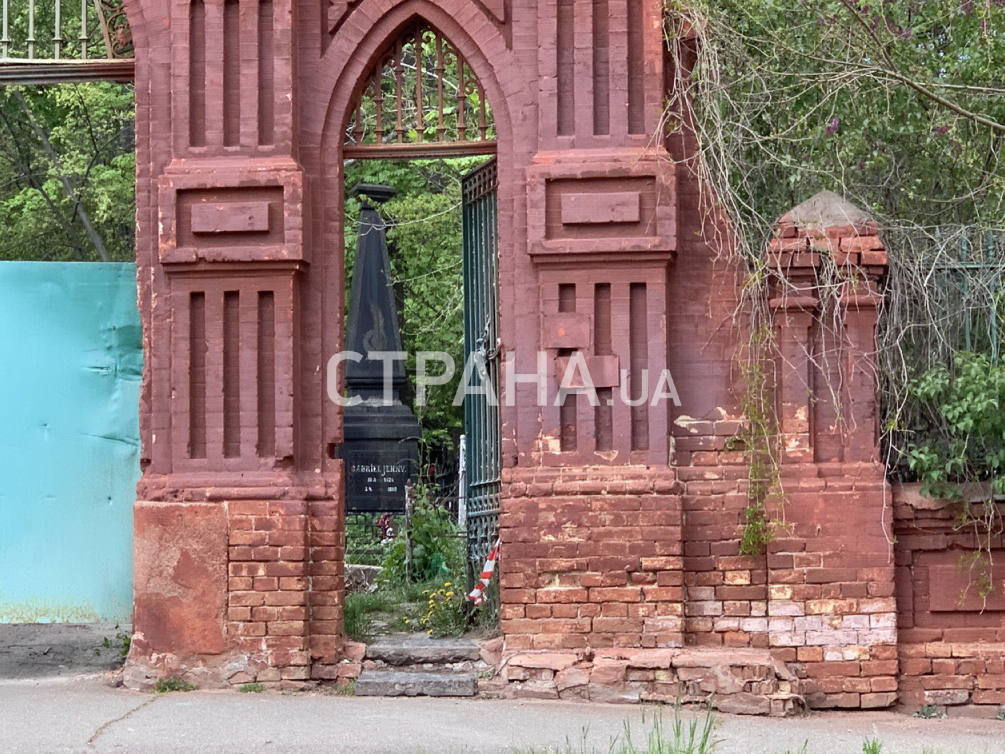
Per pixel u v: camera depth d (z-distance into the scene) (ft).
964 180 55.83
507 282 51.49
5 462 55.26
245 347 51.21
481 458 60.29
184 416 51.26
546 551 49.98
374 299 104.37
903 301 51.39
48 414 55.57
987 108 56.24
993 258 51.83
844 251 50.52
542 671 49.24
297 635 50.52
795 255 50.52
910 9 59.21
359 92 53.36
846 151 55.01
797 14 56.44
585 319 50.26
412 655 51.31
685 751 38.22
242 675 50.47
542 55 50.93
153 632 50.80
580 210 50.08
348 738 41.91
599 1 51.21
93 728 43.09
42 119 117.50
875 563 49.62
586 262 50.42
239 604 50.60
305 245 51.49
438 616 59.31
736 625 50.31
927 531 50.83
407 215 118.21
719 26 51.49
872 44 52.75
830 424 50.55
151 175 52.29
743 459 50.88
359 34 52.70
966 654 50.24
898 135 56.75
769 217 54.70
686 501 50.70
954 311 51.67
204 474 51.16
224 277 51.44
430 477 117.70
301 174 51.21
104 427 55.67
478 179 60.64
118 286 56.08
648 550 49.67
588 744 41.42
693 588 50.52
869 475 49.96
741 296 50.98
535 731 43.32
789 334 50.60
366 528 103.76
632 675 48.78
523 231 51.11
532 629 49.90
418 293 123.03
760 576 50.42
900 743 43.37
